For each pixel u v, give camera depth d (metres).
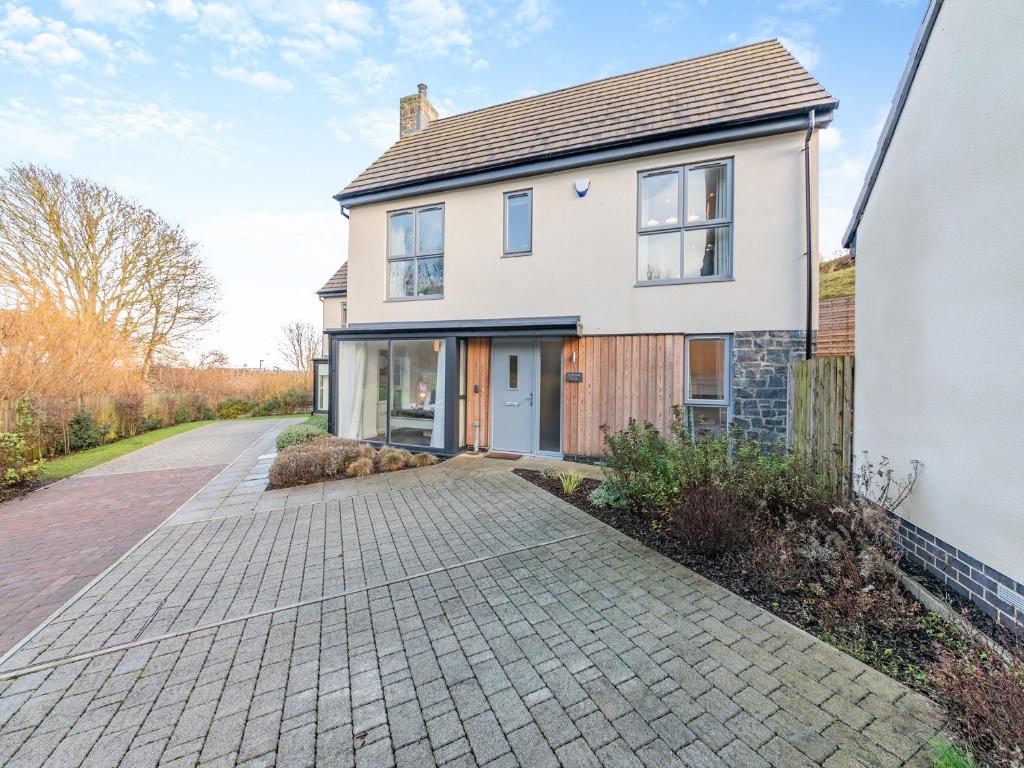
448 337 8.58
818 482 4.41
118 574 3.93
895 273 3.91
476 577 3.75
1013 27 2.63
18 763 2.00
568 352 8.19
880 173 4.25
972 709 1.98
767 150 6.95
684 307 7.43
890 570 3.25
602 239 7.98
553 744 2.05
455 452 8.59
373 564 4.05
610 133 7.94
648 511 4.89
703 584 3.55
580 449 8.04
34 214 16.56
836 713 2.20
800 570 3.56
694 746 2.02
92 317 16.00
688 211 7.48
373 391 9.58
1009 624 2.60
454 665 2.63
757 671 2.52
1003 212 2.70
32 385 10.54
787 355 6.83
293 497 6.28
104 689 2.49
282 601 3.43
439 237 9.53
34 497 6.68
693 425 7.31
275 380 23.94
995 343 2.75
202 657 2.76
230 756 2.03
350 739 2.11
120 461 9.55
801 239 6.78
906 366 3.71
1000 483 2.71
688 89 8.17
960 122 3.09
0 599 3.55
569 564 3.95
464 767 1.94
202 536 4.87
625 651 2.73
